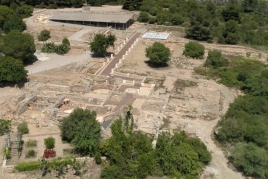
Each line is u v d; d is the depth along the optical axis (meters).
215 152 82.44
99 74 121.31
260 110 98.81
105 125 85.69
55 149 78.44
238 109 99.31
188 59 139.62
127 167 72.19
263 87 111.19
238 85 118.88
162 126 90.81
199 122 94.06
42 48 141.12
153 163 73.62
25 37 124.69
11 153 76.44
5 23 161.25
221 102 106.81
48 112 92.12
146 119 91.75
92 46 132.38
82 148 76.81
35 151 77.62
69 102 100.12
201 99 106.56
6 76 104.19
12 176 70.81
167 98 104.25
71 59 134.00
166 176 73.94
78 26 176.38
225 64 135.62
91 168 74.62
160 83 117.06
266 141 83.50
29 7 192.12
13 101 97.62
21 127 83.88
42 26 174.00
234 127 84.62
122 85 114.00
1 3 198.25
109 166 73.06
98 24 178.88
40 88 107.62
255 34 174.62
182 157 73.56
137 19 191.88
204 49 147.62
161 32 174.62
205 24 163.00
